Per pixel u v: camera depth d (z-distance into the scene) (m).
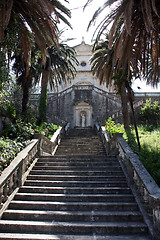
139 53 9.34
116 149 9.57
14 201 6.09
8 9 6.55
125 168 7.91
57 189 6.73
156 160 7.93
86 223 5.22
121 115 20.95
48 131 15.88
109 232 5.00
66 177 7.55
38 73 17.70
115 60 8.77
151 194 4.98
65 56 17.19
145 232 5.00
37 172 8.05
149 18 6.75
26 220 5.45
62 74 19.55
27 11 7.71
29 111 16.08
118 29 9.06
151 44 8.66
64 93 27.08
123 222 5.32
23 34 8.20
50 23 8.14
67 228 5.05
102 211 5.75
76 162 8.84
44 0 7.16
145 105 19.88
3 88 9.55
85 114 26.19
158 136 12.06
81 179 7.51
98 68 15.84
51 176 7.58
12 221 5.32
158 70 11.75
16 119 12.80
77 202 6.12
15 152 7.65
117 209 5.87
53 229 5.05
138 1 7.80
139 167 6.52
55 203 5.98
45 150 10.94
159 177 6.51
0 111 11.90
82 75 34.78
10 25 7.73
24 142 9.08
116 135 9.74
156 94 25.95
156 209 4.63
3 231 5.07
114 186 7.07
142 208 5.71
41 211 5.70
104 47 16.31
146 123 18.97
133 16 8.41
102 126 16.42
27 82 16.09
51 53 17.70
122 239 4.64
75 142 14.86
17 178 6.83
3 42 8.01
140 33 9.02
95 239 4.64
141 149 9.21
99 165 8.67
